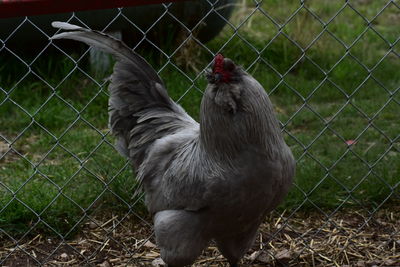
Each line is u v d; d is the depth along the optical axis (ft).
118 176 16.12
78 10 12.05
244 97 10.54
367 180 16.76
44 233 15.11
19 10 11.72
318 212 16.03
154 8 22.94
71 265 14.12
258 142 10.65
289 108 22.81
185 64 24.81
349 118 21.95
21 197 15.79
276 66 25.93
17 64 24.49
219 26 24.98
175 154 11.74
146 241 14.49
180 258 11.59
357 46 28.76
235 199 10.91
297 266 14.16
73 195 16.05
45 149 19.60
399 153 18.19
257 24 30.12
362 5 36.01
